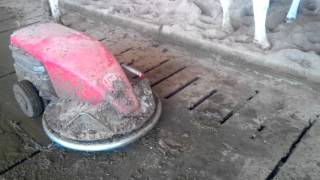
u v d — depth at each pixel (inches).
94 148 57.3
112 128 58.2
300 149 61.3
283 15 101.6
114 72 60.9
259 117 69.2
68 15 123.3
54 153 62.2
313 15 100.6
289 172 56.8
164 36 101.1
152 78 83.5
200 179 55.8
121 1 121.9
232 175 56.4
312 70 77.4
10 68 90.8
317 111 70.2
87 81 58.8
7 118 72.2
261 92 77.1
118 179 56.2
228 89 78.5
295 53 82.7
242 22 99.5
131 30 108.6
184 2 109.2
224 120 68.8
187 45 96.4
